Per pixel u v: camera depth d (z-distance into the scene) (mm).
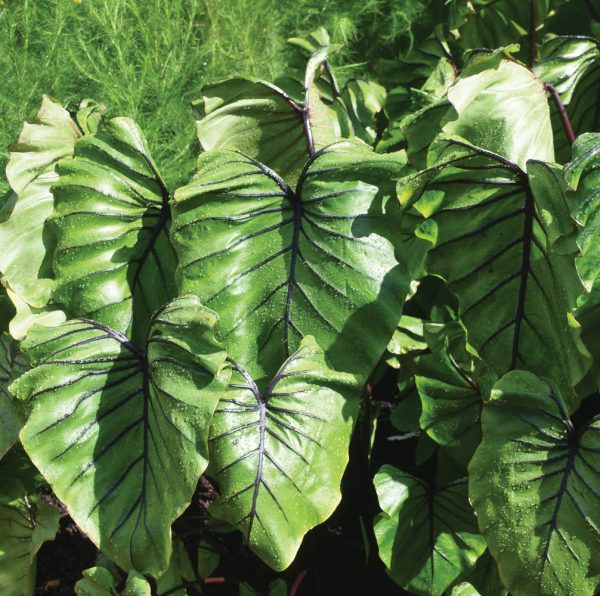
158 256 1803
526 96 1757
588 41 2135
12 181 1921
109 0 4113
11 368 2008
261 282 1601
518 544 1501
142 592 1486
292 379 1542
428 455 1997
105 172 1785
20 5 4145
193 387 1485
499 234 1573
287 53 4805
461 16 2623
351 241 1565
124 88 3898
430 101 2312
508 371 1621
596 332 1576
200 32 4711
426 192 1588
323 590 2027
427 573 1804
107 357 1623
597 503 1455
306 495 1504
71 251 1761
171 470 1481
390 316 1551
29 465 2139
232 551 2146
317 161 1609
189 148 3932
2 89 3746
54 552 2730
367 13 5305
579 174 1380
